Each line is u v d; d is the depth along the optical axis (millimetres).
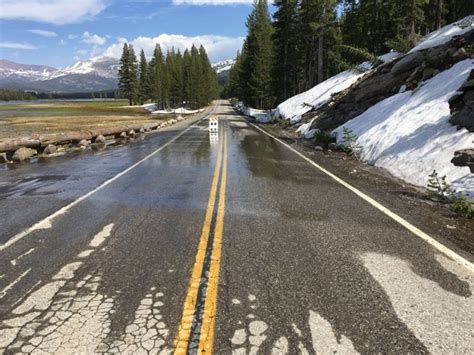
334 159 12336
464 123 8781
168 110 77938
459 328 3021
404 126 11164
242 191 7758
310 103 27250
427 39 21484
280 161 11930
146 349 2707
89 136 17500
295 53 43406
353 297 3469
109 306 3289
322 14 33875
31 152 13516
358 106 17484
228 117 45312
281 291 3561
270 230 5309
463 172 7516
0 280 3791
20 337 2846
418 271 4039
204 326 2988
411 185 8367
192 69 95375
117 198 7168
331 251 4562
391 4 30406
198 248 4621
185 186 8242
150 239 4941
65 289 3598
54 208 6492
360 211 6344
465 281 3824
